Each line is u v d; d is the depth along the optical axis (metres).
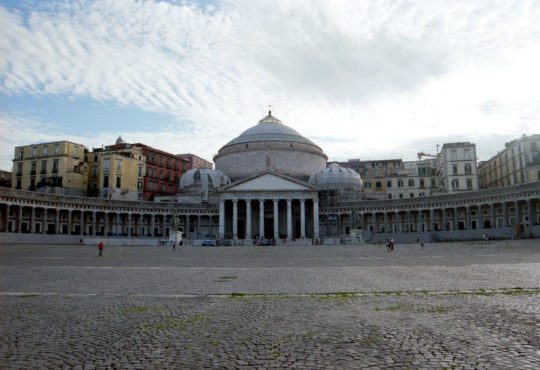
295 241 99.19
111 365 9.60
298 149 132.25
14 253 52.59
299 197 109.38
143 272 30.00
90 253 55.38
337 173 126.88
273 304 16.62
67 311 15.41
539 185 83.25
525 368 8.97
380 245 83.31
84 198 100.81
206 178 126.31
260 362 9.68
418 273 27.22
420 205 107.19
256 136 134.75
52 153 114.00
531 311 14.28
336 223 119.19
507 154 114.12
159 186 132.62
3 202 85.00
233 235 108.00
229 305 16.52
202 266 35.62
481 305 15.52
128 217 108.50
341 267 33.34
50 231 99.69
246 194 109.88
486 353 9.98
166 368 9.38
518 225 81.31
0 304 16.80
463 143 115.44
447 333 11.74
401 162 163.25
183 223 120.19
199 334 12.13
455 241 88.06
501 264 31.78
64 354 10.40
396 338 11.38
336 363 9.51
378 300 17.16
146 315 14.71
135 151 123.25
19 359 10.02
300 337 11.68
